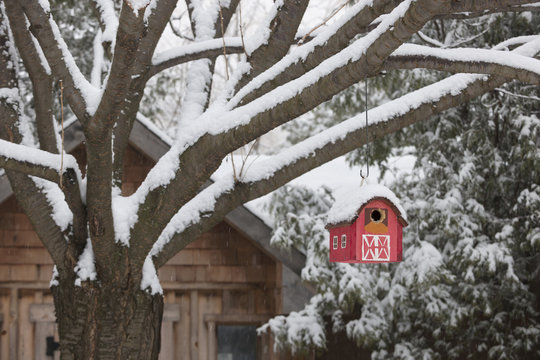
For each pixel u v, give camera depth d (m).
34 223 5.68
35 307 9.39
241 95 4.93
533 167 9.27
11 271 9.38
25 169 4.98
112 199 5.53
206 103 6.24
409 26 3.60
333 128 5.16
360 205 4.53
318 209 9.40
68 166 5.09
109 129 4.54
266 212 9.91
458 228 9.06
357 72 4.02
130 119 6.06
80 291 5.64
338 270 8.76
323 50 4.58
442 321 8.95
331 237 4.96
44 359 9.32
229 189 5.71
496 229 9.88
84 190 5.49
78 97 4.70
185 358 9.47
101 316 5.62
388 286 8.95
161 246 5.89
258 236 8.83
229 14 6.58
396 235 4.64
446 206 9.09
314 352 9.20
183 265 9.57
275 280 9.55
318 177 11.85
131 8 3.74
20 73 12.83
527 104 9.74
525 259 9.99
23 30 5.38
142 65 5.77
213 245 9.62
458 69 4.62
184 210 5.91
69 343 5.66
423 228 9.30
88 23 12.85
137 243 5.50
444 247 9.84
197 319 9.55
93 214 5.15
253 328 12.19
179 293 9.58
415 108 4.91
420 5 3.46
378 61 3.93
